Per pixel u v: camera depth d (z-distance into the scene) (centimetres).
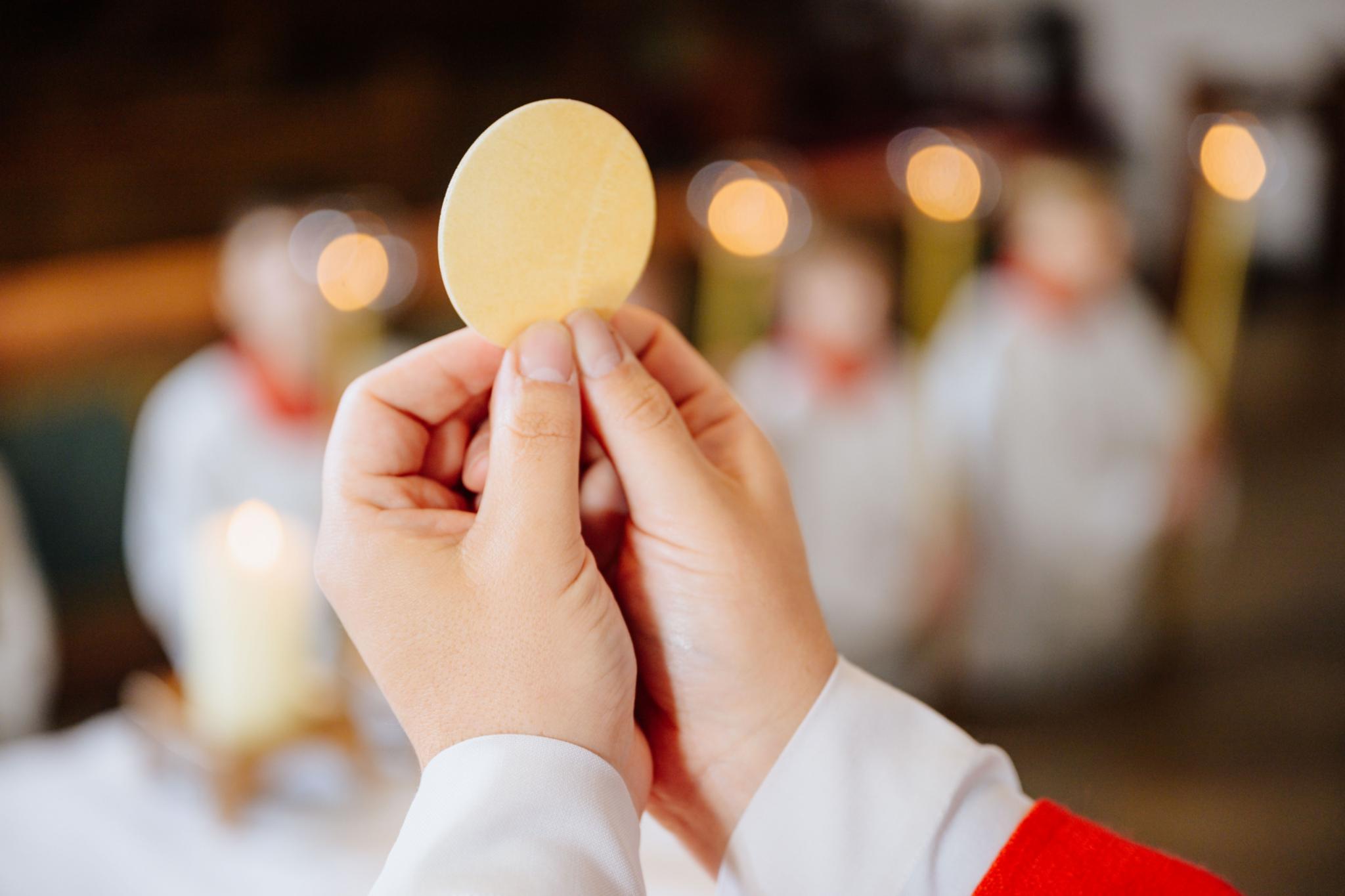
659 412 43
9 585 167
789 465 224
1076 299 242
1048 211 240
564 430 40
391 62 351
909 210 240
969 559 239
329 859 80
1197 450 253
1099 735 230
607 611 40
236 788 85
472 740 38
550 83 373
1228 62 434
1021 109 417
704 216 203
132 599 237
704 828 45
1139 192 424
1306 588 284
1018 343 238
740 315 222
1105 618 247
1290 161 445
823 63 397
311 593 92
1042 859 39
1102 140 424
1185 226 416
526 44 367
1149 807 205
